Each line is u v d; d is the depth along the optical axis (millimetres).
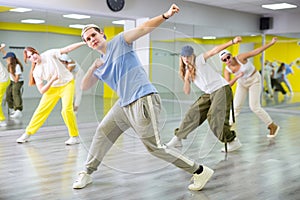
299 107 8602
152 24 2869
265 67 9266
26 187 3266
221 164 4082
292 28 9211
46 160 4207
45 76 5086
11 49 5676
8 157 4340
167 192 3160
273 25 9586
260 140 5438
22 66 5797
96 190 3195
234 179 3539
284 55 8922
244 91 5566
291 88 8750
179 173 3664
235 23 9203
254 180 3510
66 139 5461
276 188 3281
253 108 5633
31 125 5219
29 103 5934
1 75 5586
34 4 5789
